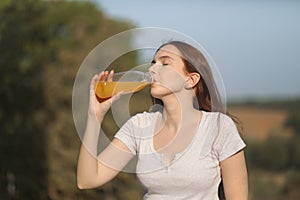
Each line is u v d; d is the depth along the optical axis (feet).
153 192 10.91
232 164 10.78
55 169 35.06
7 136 35.14
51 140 35.24
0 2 36.99
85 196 35.35
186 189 10.71
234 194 10.84
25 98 35.78
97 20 38.14
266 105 148.15
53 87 35.78
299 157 81.97
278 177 76.84
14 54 36.14
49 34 37.11
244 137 11.77
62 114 35.78
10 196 34.88
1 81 35.73
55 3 37.99
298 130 104.58
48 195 35.14
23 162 35.17
